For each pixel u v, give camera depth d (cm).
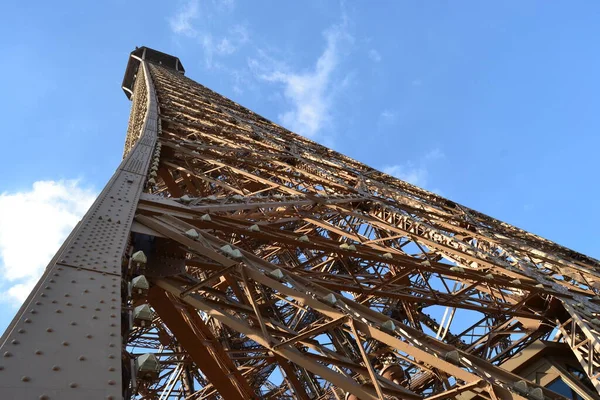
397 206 2900
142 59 11738
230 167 2384
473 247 2219
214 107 6281
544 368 1596
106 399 479
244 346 2172
